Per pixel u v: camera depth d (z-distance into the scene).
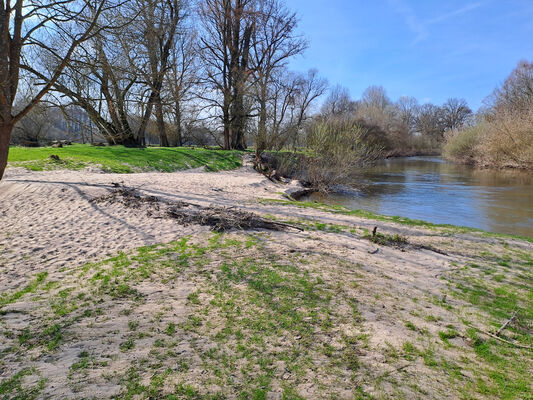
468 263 7.94
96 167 17.02
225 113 34.28
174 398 3.37
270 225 9.68
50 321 4.55
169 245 7.83
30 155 17.34
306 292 5.89
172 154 24.69
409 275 7.07
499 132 36.34
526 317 5.56
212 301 5.40
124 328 4.51
